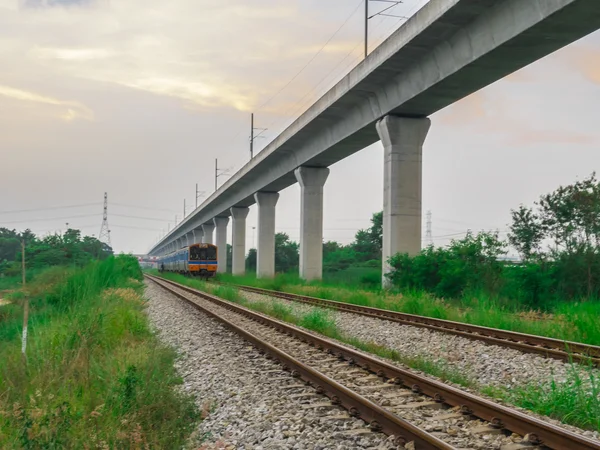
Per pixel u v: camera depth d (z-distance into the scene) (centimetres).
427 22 2366
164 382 870
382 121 3209
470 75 2536
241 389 901
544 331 1521
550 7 1936
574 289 2289
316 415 732
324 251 10006
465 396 736
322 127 3947
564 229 2422
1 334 1759
